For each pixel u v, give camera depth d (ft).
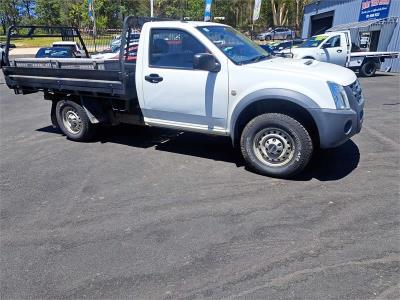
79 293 8.70
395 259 9.50
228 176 15.29
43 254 10.28
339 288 8.52
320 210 12.17
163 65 16.34
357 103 14.47
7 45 21.39
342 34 47.83
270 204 12.73
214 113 15.56
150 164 16.96
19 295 8.71
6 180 15.56
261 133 14.76
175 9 164.55
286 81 13.82
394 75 51.26
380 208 12.14
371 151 17.76
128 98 17.69
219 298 8.34
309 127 14.33
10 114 29.30
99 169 16.53
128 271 9.43
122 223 11.80
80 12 164.76
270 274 9.11
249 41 18.25
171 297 8.44
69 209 12.84
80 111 19.89
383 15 55.11
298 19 163.94
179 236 10.94
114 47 37.40
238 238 10.74
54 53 42.19
